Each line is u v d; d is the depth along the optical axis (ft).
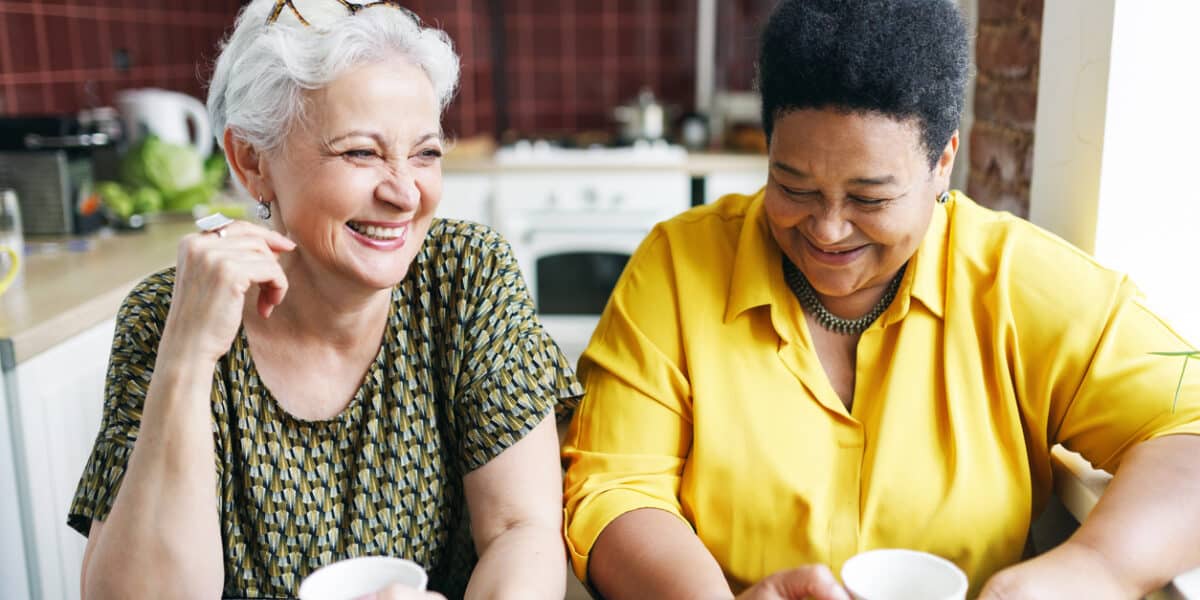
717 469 3.29
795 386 3.31
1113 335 3.22
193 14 11.32
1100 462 3.27
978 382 3.25
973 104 5.05
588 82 13.89
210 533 2.87
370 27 2.88
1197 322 3.85
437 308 3.48
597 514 3.18
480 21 13.10
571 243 11.70
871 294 3.32
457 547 3.59
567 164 11.55
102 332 5.61
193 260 2.88
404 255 3.08
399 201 2.94
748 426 3.28
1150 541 2.79
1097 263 3.37
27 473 4.83
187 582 2.82
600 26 13.74
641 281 3.58
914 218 2.99
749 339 3.37
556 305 11.90
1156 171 3.82
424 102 3.00
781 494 3.24
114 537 2.82
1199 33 3.70
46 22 8.35
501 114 13.83
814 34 2.80
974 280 3.35
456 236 3.56
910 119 2.82
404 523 3.39
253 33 2.98
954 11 2.91
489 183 11.65
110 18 9.37
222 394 3.22
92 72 9.05
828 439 3.29
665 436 3.39
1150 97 3.76
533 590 2.95
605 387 3.47
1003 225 3.45
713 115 13.61
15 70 7.92
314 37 2.84
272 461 3.26
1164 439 3.01
